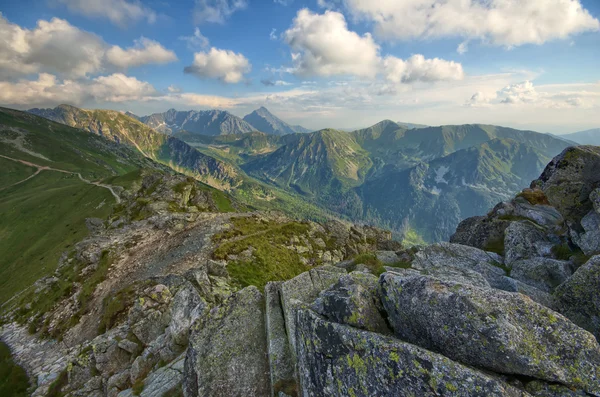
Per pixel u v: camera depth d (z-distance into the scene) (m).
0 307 89.12
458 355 9.73
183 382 16.03
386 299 12.34
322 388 11.82
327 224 88.00
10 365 41.50
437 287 10.84
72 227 150.00
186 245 62.75
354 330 11.37
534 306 9.49
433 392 8.87
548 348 8.78
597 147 25.50
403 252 34.00
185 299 26.58
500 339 9.09
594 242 19.45
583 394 8.10
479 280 19.53
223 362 15.62
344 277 14.99
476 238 31.36
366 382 10.39
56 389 28.69
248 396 14.29
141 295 35.22
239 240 66.12
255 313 18.06
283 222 84.81
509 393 8.15
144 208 88.06
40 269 110.12
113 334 32.22
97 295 50.00
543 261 20.34
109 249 64.12
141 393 18.73
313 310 13.88
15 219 173.38
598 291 13.28
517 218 29.34
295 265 64.94
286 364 14.68
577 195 23.06
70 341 42.09
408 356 9.66
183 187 101.12
